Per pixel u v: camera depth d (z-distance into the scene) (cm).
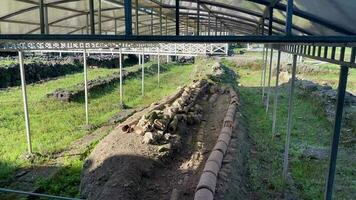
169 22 1199
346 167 816
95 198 605
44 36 357
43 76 2227
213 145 897
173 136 853
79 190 693
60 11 830
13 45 799
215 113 1283
